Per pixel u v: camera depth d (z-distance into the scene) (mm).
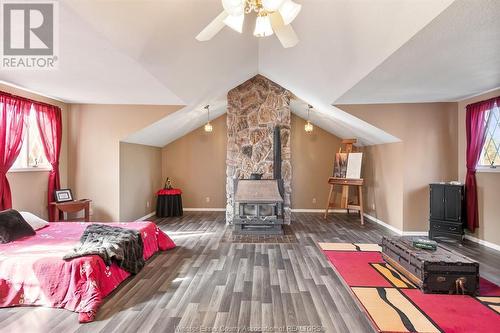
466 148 5355
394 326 2451
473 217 5078
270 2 2082
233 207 6734
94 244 3314
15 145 4230
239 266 3945
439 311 2705
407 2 2246
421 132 5664
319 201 8367
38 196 4926
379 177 6828
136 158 6691
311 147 8359
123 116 5785
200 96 5707
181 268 3863
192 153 8461
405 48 2836
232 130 6883
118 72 3719
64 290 2818
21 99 4387
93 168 5781
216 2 2838
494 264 4035
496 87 4398
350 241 5207
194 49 3725
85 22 2482
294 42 2723
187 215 7707
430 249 3469
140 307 2818
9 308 2801
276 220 5797
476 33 2500
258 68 6000
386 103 5617
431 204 5344
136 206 6695
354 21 2855
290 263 4062
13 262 2875
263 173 6812
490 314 2658
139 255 3807
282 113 6836
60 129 5285
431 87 4348
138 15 2578
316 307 2816
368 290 3150
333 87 4824
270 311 2740
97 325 2510
